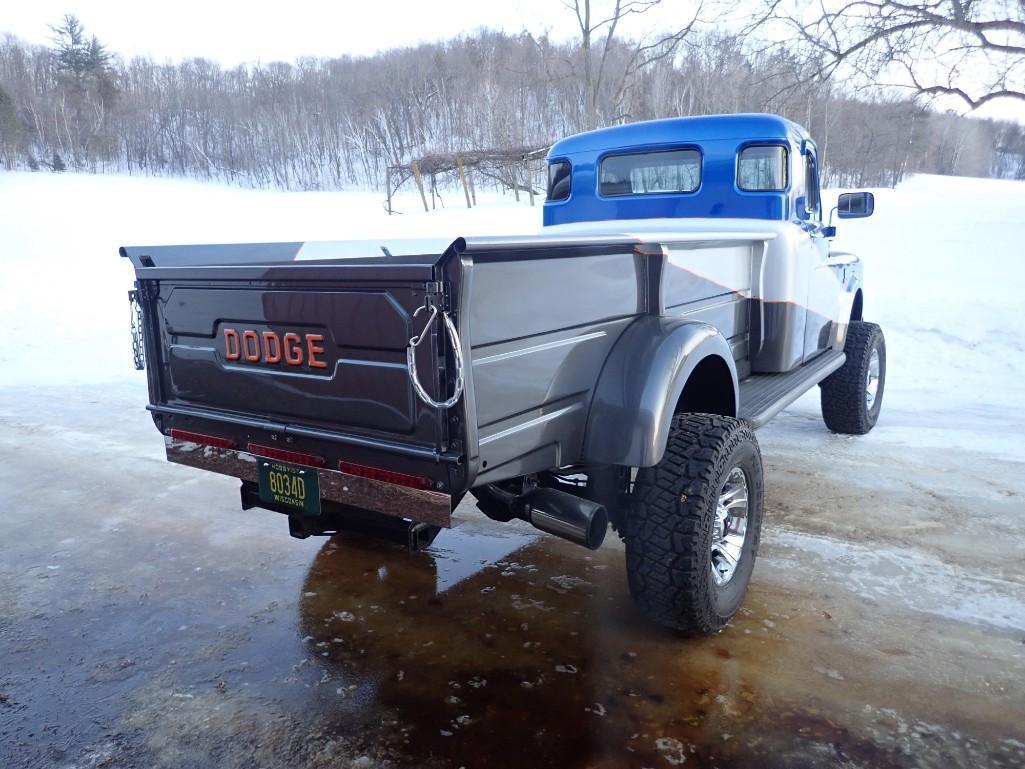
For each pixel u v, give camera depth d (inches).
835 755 82.5
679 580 97.0
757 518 113.0
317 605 118.3
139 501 167.8
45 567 133.7
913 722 87.9
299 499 92.5
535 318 83.5
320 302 83.9
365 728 88.0
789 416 240.4
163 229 856.9
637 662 100.9
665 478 98.0
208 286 95.7
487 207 1086.4
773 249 149.7
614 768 80.8
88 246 671.8
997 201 967.0
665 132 182.2
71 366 334.6
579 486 104.4
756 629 108.9
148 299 105.3
